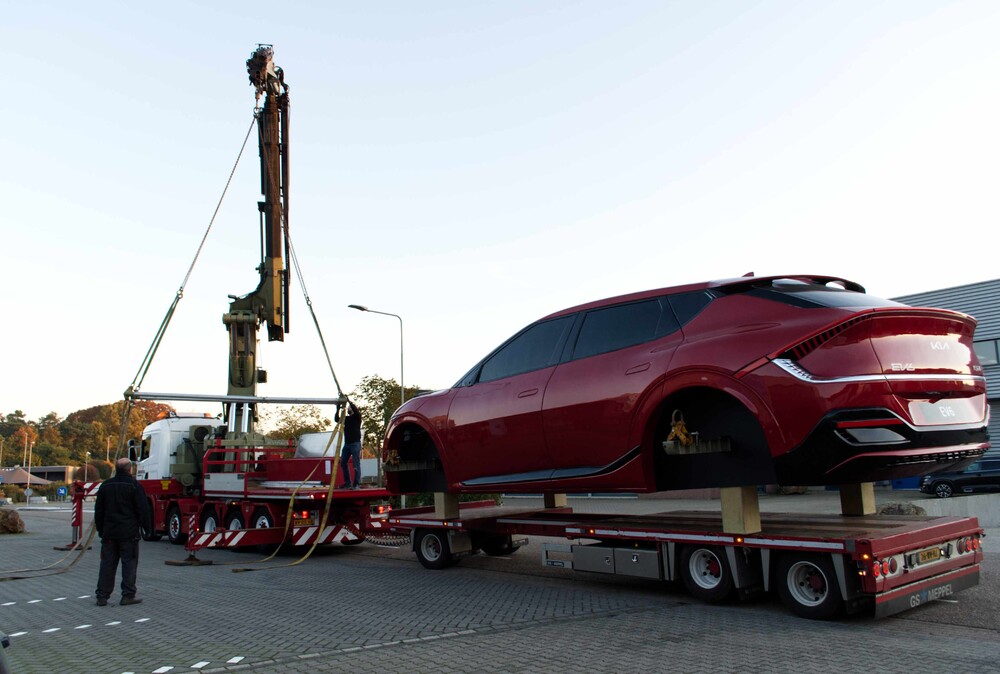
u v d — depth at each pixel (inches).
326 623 261.6
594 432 277.7
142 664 211.9
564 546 320.5
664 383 256.2
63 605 323.0
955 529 257.6
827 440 217.3
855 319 219.0
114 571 320.5
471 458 333.7
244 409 577.0
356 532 503.2
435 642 226.5
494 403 322.0
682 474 263.3
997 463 860.0
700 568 274.2
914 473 230.5
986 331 1005.8
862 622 236.2
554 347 308.8
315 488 493.0
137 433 4069.9
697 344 251.8
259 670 201.0
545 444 297.0
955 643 208.2
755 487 262.4
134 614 294.8
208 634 250.5
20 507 1732.3
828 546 230.1
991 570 332.8
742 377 234.5
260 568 435.2
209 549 561.6
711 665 190.7
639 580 335.3
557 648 213.5
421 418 363.3
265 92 544.1
